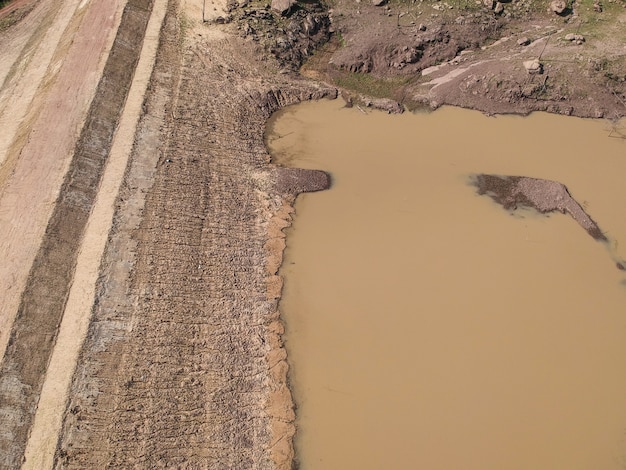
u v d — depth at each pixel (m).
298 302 22.38
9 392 16.83
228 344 20.36
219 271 22.39
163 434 17.52
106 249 21.25
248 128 29.25
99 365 18.23
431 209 26.28
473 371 20.39
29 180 22.86
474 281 23.34
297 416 19.11
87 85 27.50
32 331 18.34
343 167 28.14
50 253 20.42
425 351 20.89
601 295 23.16
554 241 25.19
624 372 20.64
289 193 26.52
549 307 22.58
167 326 19.98
